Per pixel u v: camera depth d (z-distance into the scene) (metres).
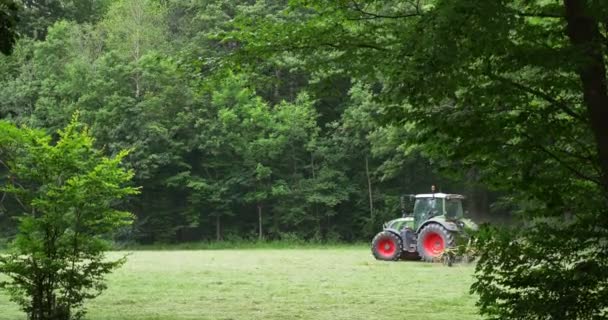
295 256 29.48
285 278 17.42
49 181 10.09
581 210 5.81
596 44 5.47
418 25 5.52
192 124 47.50
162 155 45.03
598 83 5.70
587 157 5.92
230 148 47.53
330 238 47.62
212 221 49.16
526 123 5.81
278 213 48.31
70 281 9.72
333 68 6.97
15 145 10.47
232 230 48.59
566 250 5.67
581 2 5.69
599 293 5.45
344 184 48.81
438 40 5.27
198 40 46.91
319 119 51.59
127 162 44.12
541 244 5.76
